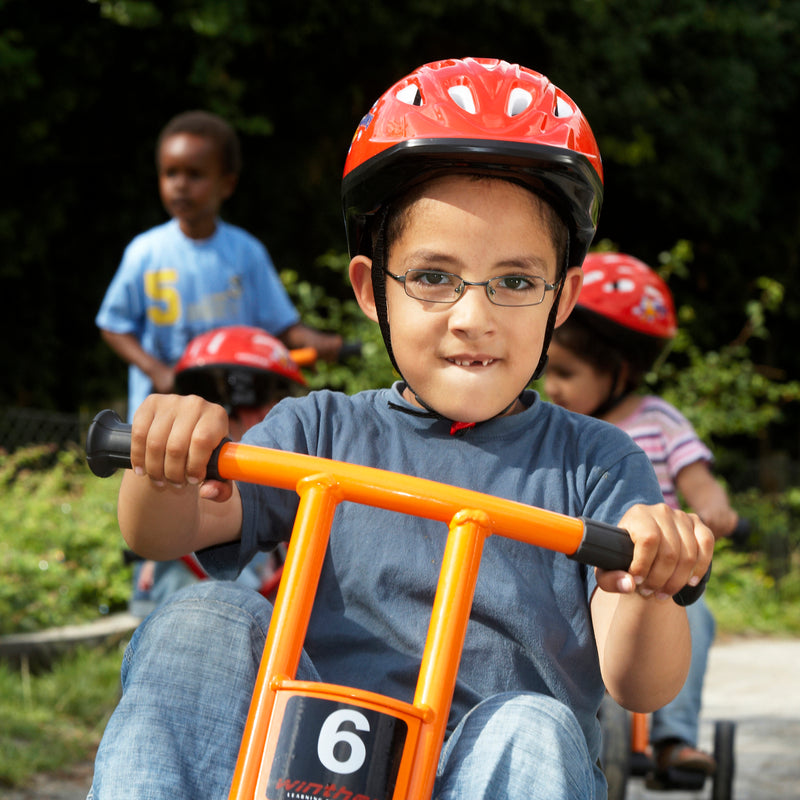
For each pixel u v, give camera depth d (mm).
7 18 9289
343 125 11125
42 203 9656
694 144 12883
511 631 1666
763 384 8695
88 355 10039
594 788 1516
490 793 1413
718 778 3543
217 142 4477
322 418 1868
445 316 1704
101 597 5633
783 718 5141
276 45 10602
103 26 9570
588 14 11586
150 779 1424
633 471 1800
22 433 7141
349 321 7938
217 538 1721
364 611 1699
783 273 14555
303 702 1302
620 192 13438
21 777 3484
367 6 10469
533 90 1789
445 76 1787
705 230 14070
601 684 1726
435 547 1711
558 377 3484
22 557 5539
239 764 1300
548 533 1438
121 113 10031
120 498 1619
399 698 1639
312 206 11234
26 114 9320
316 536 1413
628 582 1447
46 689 4395
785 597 8531
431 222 1708
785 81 14047
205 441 1464
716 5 13812
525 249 1711
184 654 1521
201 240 4512
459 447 1812
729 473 11719
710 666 6473
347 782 1271
